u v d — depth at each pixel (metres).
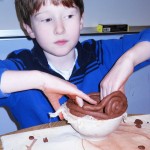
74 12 0.57
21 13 0.65
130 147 0.48
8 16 0.74
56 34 0.57
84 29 0.83
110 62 0.77
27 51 0.72
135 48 0.60
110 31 0.87
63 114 0.50
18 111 0.69
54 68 0.69
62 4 0.54
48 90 0.51
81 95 0.49
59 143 0.49
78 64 0.71
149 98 1.08
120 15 0.88
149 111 1.10
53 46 0.59
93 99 0.53
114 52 0.78
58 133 0.52
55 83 0.50
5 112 0.87
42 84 0.51
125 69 0.56
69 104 0.50
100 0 0.83
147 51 0.61
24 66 0.67
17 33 0.76
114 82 0.54
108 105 0.46
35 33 0.60
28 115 0.68
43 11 0.55
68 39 0.59
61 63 0.69
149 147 0.48
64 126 0.55
